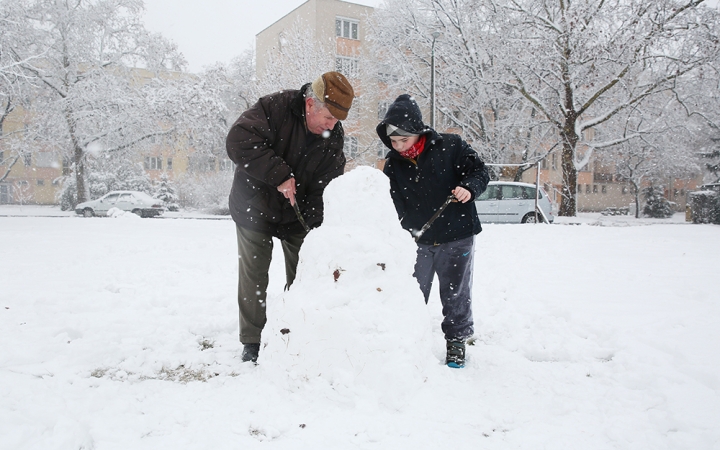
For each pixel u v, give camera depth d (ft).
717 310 13.94
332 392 7.92
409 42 90.63
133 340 11.46
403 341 8.20
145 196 93.35
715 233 37.83
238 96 116.67
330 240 8.77
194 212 118.62
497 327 12.90
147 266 21.97
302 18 119.85
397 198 11.51
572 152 77.82
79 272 20.27
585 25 71.72
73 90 90.43
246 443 6.76
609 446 6.86
